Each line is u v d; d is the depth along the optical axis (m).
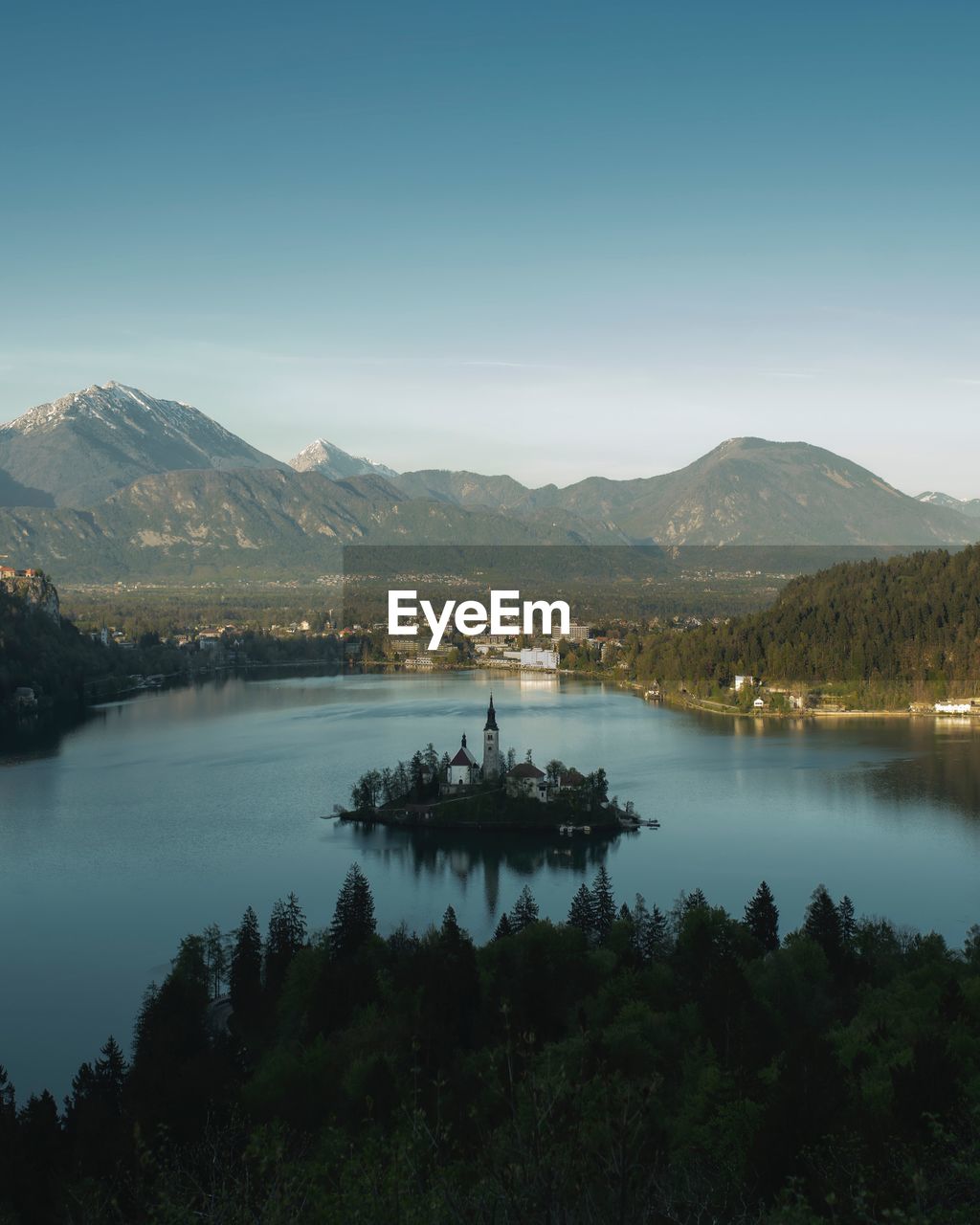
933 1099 73.50
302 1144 89.50
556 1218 35.38
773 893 189.50
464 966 125.62
